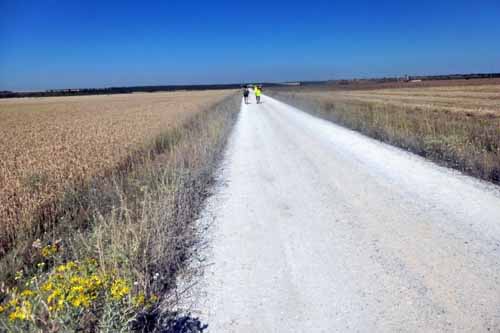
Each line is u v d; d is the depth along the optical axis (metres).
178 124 15.91
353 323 2.67
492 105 23.56
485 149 7.91
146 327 2.66
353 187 6.41
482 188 5.97
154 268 3.44
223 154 10.21
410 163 8.10
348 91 61.47
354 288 3.14
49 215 5.14
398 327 2.60
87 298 2.17
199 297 3.08
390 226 4.54
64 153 9.58
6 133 16.81
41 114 34.53
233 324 2.71
